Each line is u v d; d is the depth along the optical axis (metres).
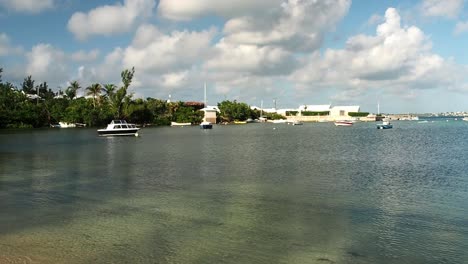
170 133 104.19
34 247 14.33
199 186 25.75
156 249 14.06
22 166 36.22
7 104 119.19
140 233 15.81
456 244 14.55
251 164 37.16
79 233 15.88
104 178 29.06
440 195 22.77
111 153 48.78
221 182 27.22
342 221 17.45
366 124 199.88
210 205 20.42
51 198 22.30
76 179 28.69
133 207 20.06
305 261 13.02
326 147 57.72
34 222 17.48
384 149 53.88
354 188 24.94
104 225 16.95
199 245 14.42
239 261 13.02
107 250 13.99
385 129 133.50
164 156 44.91
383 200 21.52
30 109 124.00
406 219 17.80
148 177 29.45
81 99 139.88
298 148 56.03
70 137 82.38
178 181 27.69
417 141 70.75
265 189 24.64
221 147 58.00
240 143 66.62
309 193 23.41
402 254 13.67
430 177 29.17
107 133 86.56
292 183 26.78
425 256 13.48
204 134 99.00
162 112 167.38
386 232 15.93
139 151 51.50
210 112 183.75
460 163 37.59
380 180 27.94
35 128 125.06
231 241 14.86
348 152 49.44
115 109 135.00
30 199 22.08
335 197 22.30
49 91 153.12
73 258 13.28
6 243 14.79
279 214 18.61
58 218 18.09
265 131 118.62
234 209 19.56
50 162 39.28
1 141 70.62
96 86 137.88
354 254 13.62
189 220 17.62
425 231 16.06
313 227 16.59
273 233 15.77
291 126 170.00
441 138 79.44
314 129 136.88
